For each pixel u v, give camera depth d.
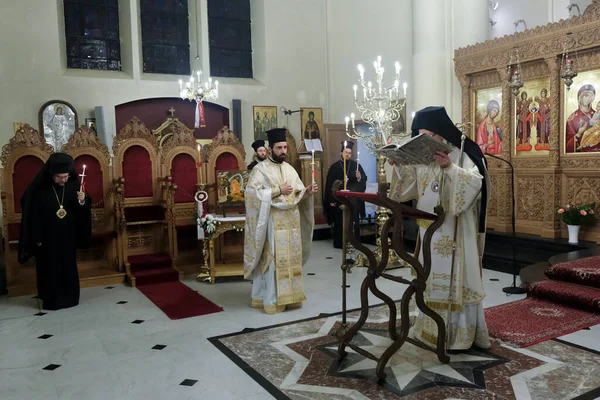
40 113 10.08
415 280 3.66
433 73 9.19
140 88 11.17
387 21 10.59
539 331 4.52
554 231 7.62
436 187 4.01
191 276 7.52
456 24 9.12
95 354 4.37
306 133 12.51
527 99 8.02
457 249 3.90
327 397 3.39
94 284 6.99
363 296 3.93
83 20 11.23
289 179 5.66
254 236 5.45
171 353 4.34
